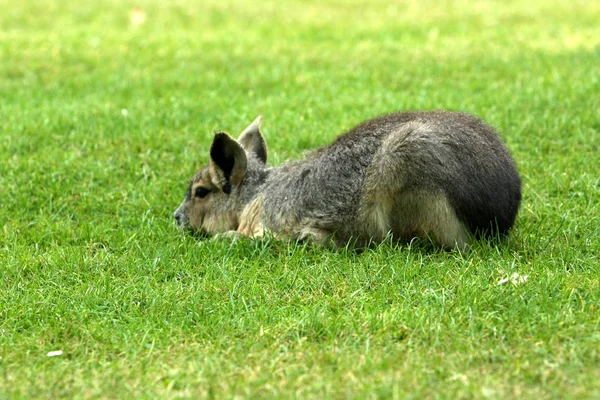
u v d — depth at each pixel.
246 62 24.28
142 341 9.36
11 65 24.39
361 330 9.41
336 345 9.16
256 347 9.16
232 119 18.38
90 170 15.45
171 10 34.72
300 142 16.59
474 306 9.79
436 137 11.40
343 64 23.62
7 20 32.22
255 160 13.05
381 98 19.42
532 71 21.64
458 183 11.30
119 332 9.72
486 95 19.28
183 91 21.05
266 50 26.02
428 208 11.40
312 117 18.22
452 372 8.38
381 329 9.34
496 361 8.62
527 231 12.31
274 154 15.12
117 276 11.51
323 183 12.10
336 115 18.38
